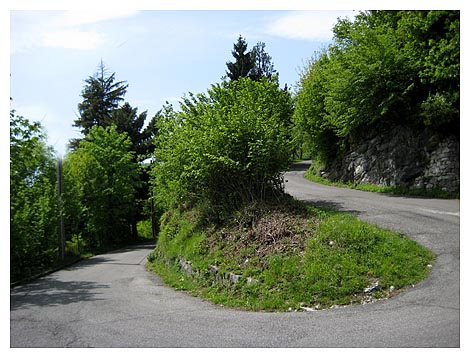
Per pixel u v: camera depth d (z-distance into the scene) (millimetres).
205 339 6184
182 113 16031
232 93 15094
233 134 12297
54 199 22141
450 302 6840
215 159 12141
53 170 25688
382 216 12555
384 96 20125
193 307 8602
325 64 27812
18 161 15945
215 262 10633
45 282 14578
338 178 24969
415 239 9984
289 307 7785
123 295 10695
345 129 21906
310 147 27875
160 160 17938
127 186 35688
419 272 8195
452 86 18453
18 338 6723
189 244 12867
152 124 42062
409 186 19281
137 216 39812
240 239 10977
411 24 19969
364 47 20234
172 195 16172
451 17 18578
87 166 34000
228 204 12781
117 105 53750
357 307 7250
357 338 5773
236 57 49969
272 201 12273
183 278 12055
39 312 8758
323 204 15461
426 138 19219
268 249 9898
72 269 19375
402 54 19734
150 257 18734
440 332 5723
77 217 28016
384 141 21359
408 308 6797
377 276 8102
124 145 36781
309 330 6289
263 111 13656
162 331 6711
